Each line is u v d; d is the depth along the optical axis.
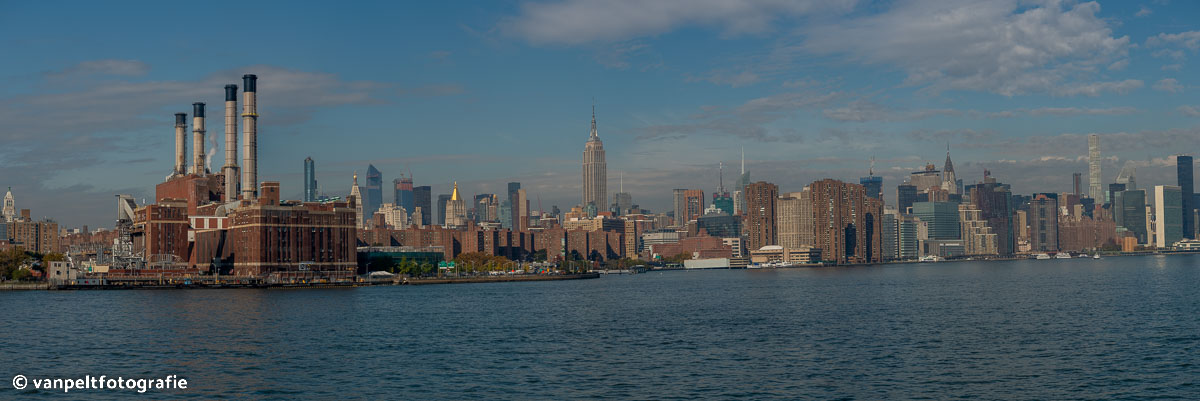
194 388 115.00
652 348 150.38
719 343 156.00
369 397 109.19
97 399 108.94
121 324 194.25
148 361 137.50
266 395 110.69
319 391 112.81
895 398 106.44
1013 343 152.38
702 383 116.38
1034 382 115.44
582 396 108.88
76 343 159.75
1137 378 117.31
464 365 132.25
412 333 175.25
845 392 110.00
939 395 108.00
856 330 174.75
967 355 138.38
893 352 142.12
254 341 162.00
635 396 108.56
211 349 151.12
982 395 107.94
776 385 114.56
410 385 116.31
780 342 156.25
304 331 179.25
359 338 166.75
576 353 144.75
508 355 142.62
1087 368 125.31
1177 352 138.50
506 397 108.62
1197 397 105.75
